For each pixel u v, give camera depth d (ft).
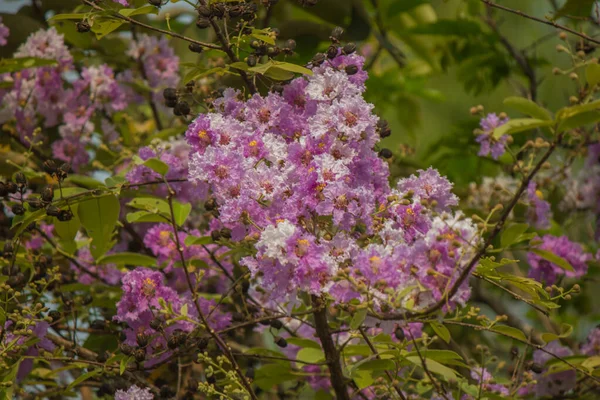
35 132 9.35
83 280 9.87
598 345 9.87
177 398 9.14
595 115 8.15
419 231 8.54
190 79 8.76
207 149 8.54
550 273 9.93
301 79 8.78
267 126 8.70
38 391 9.67
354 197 8.43
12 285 8.96
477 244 8.28
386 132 8.68
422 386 9.24
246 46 8.98
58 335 9.51
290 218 8.45
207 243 9.25
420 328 9.19
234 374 8.70
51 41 9.99
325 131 8.53
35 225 9.34
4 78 10.00
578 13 10.12
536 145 8.46
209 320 9.19
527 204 9.95
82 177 9.48
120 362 8.89
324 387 9.45
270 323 9.04
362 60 8.76
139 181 9.39
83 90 10.12
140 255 9.37
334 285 8.33
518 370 9.35
